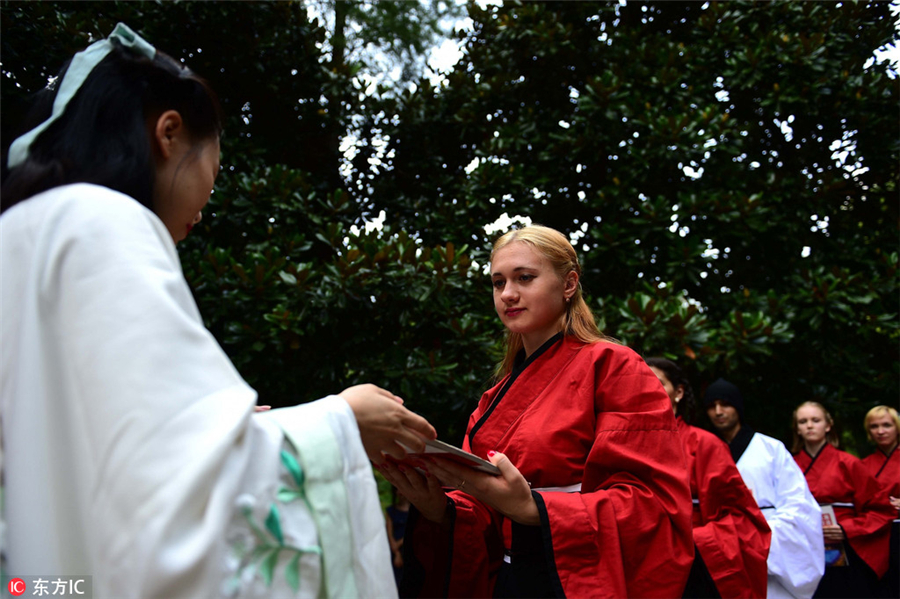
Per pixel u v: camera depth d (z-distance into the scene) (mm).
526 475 1569
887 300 5312
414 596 1723
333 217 5199
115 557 610
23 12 4203
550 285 1777
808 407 4828
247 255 4449
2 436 710
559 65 6023
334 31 6527
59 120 884
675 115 5285
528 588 1537
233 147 5102
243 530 709
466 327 4543
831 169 5656
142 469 628
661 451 1515
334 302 4434
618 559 1382
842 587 4156
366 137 6008
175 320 700
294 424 826
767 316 5027
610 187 5336
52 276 710
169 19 4934
